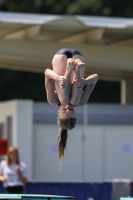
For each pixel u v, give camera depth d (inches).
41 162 1881.2
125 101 2176.4
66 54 769.6
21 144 1851.6
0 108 2010.3
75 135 1911.9
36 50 1496.1
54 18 1401.3
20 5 3452.3
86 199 1610.5
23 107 1861.5
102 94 3405.5
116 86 3400.6
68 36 1528.1
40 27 1459.2
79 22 1424.7
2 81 3339.1
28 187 1583.4
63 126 769.6
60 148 784.9
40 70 1811.0
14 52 1478.8
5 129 1955.0
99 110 1948.8
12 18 1405.0
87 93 778.8
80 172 1902.1
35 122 1886.1
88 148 1914.4
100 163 1915.6
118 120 1961.1
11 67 1775.3
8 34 1466.5
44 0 3400.6
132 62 1610.5
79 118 1926.7
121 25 1473.9
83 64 729.0
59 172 1891.0
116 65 1604.3
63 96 754.2
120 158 1923.0
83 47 1573.6
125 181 1599.4
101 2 3390.7
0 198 798.5
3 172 1546.5
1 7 3454.7
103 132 1926.7
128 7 3457.2
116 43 1594.5
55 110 1898.4
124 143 1927.9
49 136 1884.8
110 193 1617.9
